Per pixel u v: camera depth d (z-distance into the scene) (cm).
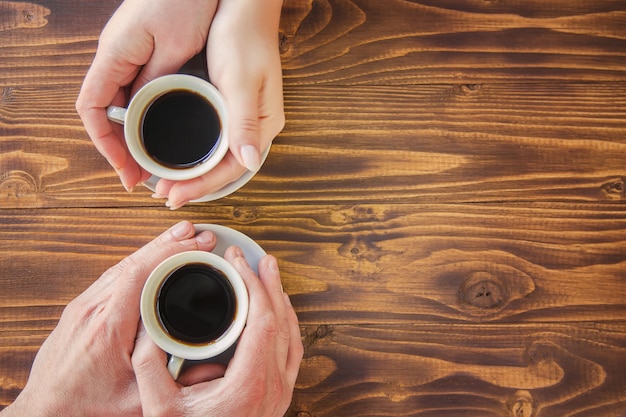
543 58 57
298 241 56
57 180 56
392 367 56
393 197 57
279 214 56
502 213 57
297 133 56
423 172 57
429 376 56
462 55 57
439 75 57
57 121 56
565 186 57
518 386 56
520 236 57
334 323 56
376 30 57
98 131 50
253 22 50
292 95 57
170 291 51
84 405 50
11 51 57
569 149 57
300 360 53
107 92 50
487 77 57
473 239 57
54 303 56
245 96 49
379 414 56
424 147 57
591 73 57
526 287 57
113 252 56
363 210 56
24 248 56
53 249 56
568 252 57
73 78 57
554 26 57
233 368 48
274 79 51
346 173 56
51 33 57
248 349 48
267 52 50
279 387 50
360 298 56
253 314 49
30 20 57
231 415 48
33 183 56
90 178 56
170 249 51
